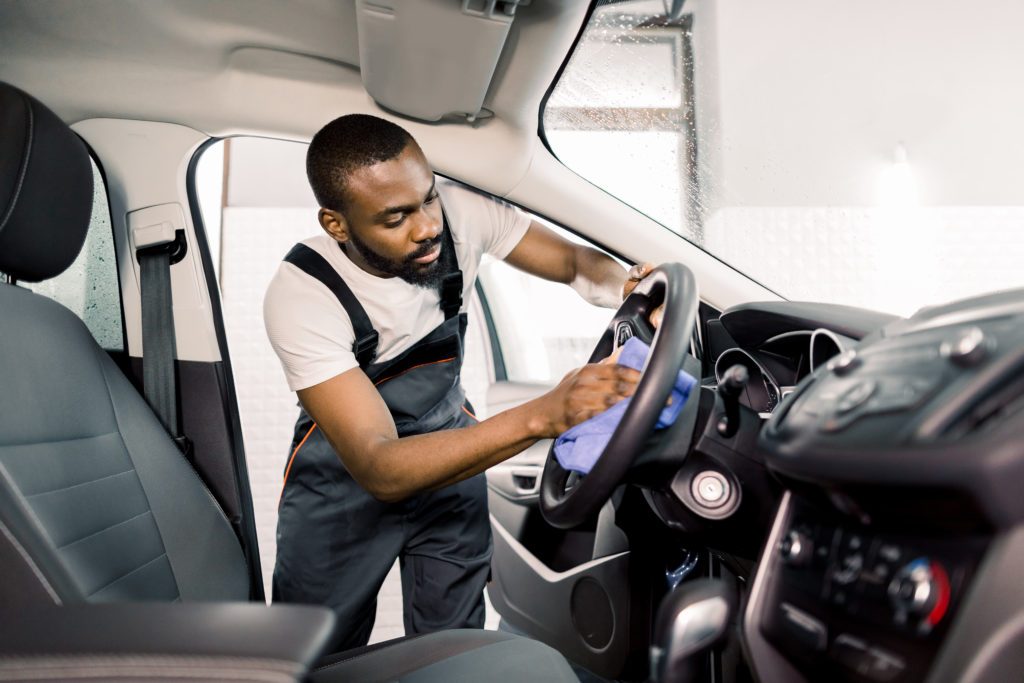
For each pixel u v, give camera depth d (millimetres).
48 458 915
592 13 1093
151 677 469
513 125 1263
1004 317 528
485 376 2930
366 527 1329
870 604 523
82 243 1154
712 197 1538
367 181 1048
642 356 790
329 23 1137
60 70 1225
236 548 1303
